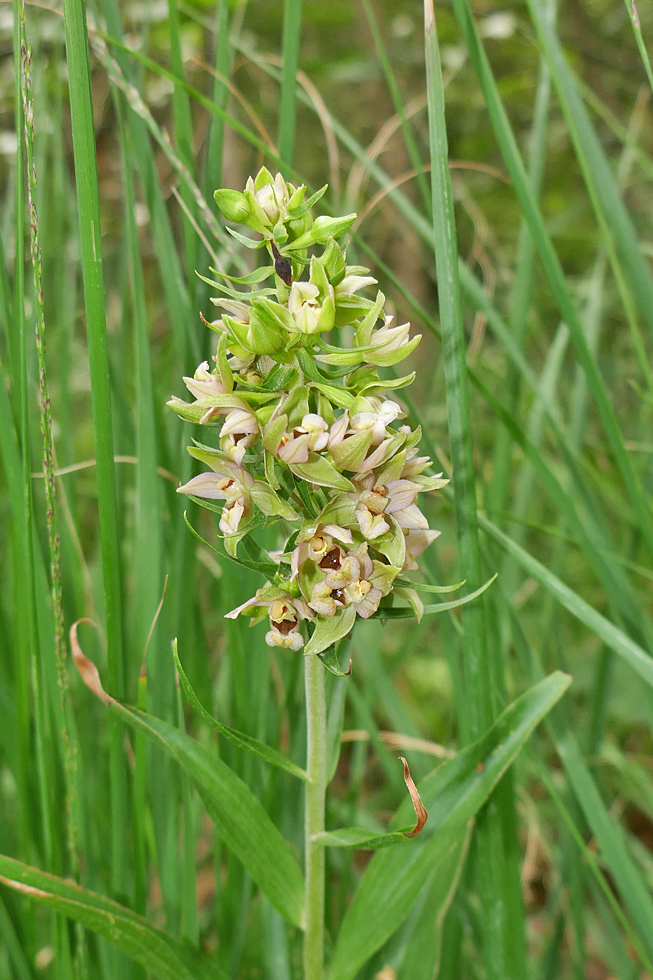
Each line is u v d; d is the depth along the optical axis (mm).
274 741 506
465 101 1175
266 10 1098
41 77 504
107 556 443
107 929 432
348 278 403
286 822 522
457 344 444
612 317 868
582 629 750
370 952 450
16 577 465
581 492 512
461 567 454
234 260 480
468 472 449
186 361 486
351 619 405
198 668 500
